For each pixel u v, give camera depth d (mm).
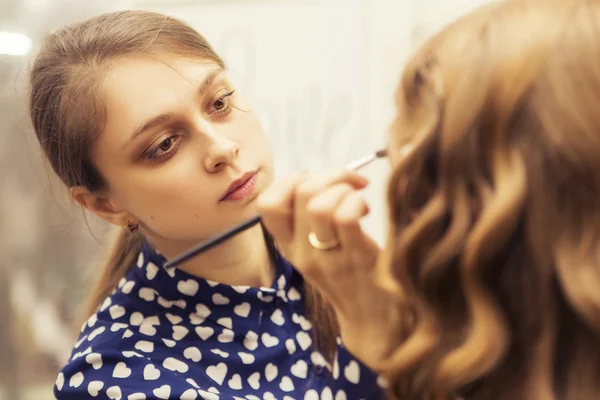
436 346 430
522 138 402
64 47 655
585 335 402
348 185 469
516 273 413
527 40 402
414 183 438
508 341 411
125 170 621
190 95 604
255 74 1108
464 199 417
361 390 672
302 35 1094
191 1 1108
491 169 409
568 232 393
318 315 682
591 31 392
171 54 611
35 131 706
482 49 415
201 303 654
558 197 396
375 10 1066
